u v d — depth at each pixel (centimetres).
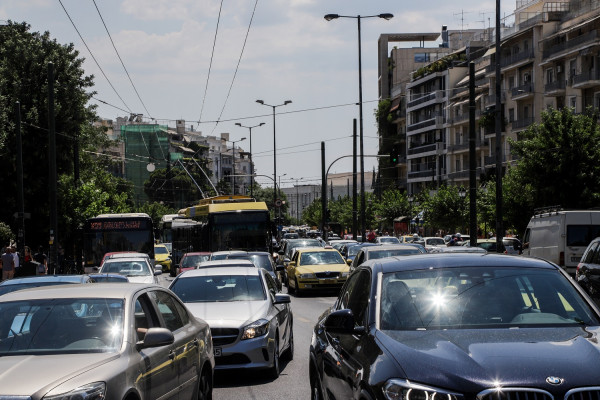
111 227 3403
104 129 6581
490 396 448
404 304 595
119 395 560
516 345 503
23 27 4247
